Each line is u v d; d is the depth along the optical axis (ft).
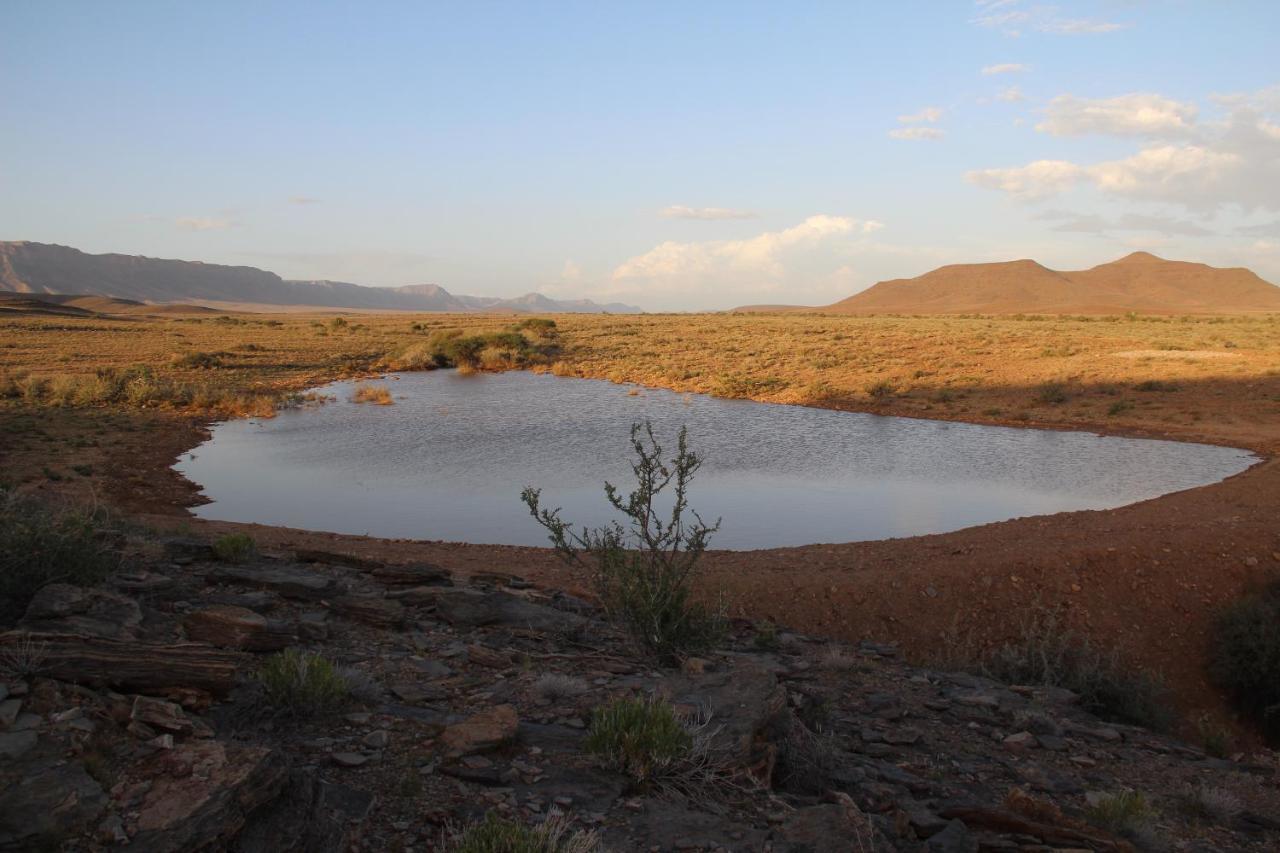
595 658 22.33
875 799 15.92
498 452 82.12
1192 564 41.04
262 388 134.10
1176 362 147.13
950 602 37.86
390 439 89.35
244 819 10.59
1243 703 35.12
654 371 162.30
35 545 19.15
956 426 100.99
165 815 10.17
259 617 18.93
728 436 92.63
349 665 19.36
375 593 27.09
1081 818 16.39
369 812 12.37
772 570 40.60
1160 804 18.72
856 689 24.63
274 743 14.16
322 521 55.88
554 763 14.79
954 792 17.25
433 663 20.36
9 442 75.56
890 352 183.83
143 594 21.75
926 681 26.55
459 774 13.85
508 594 29.14
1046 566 40.16
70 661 13.65
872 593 37.96
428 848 11.68
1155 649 36.78
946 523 56.80
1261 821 18.17
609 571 25.21
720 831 12.91
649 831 12.73
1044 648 32.58
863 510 60.29
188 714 13.37
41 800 10.12
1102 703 30.04
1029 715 23.36
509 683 19.17
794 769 16.20
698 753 15.03
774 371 157.58
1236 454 82.79
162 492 61.98
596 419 105.40
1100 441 90.68
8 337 224.74
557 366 173.58
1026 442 89.86
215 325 351.46
